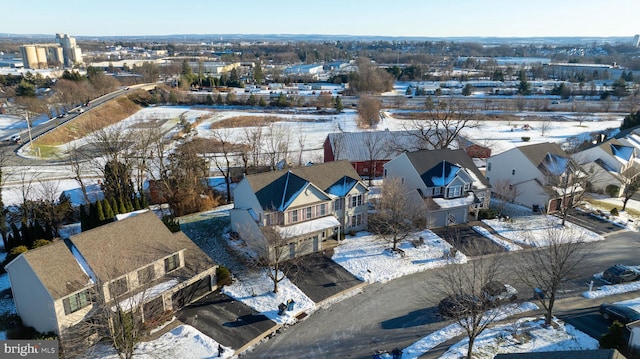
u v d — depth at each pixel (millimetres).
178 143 95812
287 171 50438
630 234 53031
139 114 133000
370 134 79312
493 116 129750
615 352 23984
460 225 55625
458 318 31156
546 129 111438
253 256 46938
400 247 49281
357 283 42094
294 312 37375
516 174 63094
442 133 80625
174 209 58688
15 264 32688
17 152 88250
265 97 159375
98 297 29297
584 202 62062
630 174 67562
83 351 31859
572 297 39531
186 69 190500
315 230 46938
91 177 74938
